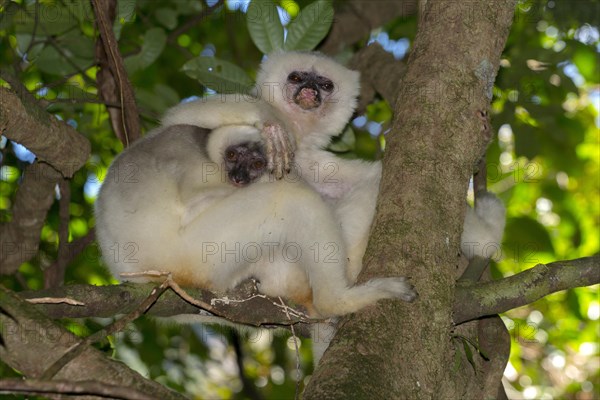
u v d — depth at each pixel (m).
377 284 6.03
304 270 7.46
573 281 7.32
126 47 13.92
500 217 8.67
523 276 7.25
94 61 11.18
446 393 7.09
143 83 15.36
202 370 15.41
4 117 7.38
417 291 5.95
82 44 11.31
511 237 12.88
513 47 13.00
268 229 7.30
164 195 7.49
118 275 7.59
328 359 5.44
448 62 7.12
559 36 13.52
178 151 7.80
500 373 7.77
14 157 12.59
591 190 17.75
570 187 17.86
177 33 12.93
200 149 8.07
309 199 7.30
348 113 10.67
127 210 7.46
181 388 14.10
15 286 12.80
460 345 7.45
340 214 8.17
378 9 13.69
